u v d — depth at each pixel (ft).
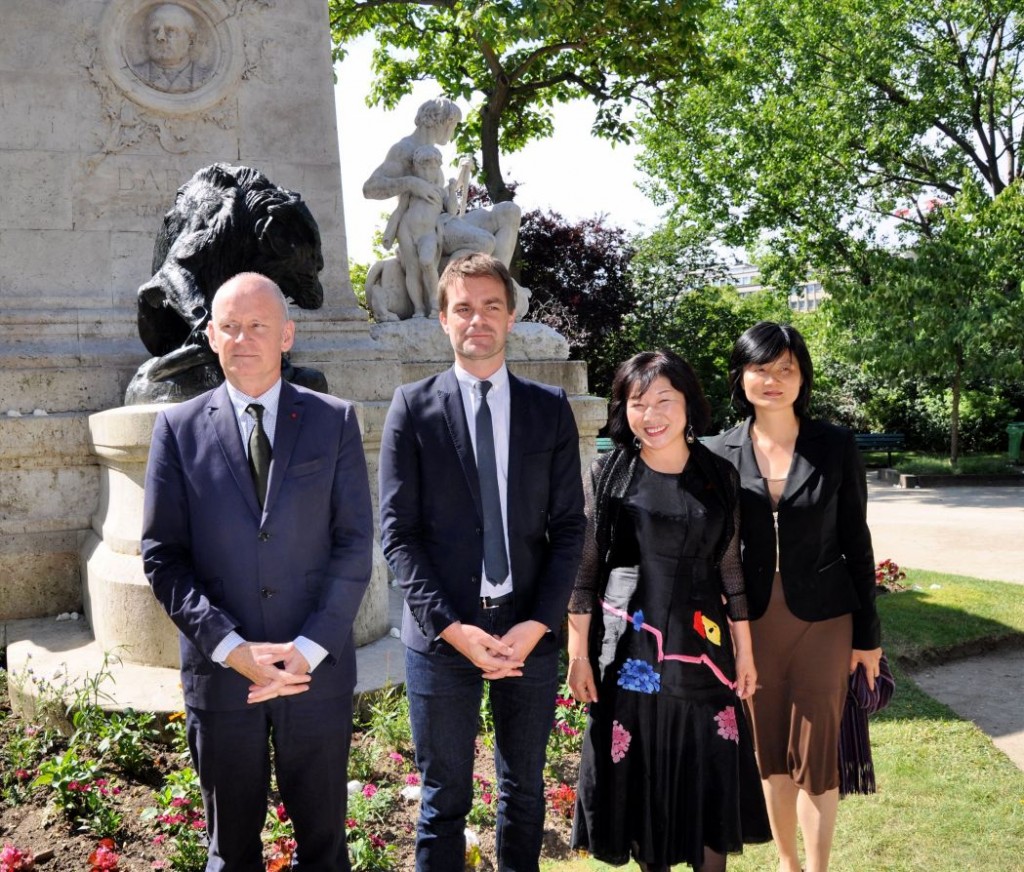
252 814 9.01
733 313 96.63
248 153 24.17
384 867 10.90
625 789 9.62
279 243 15.75
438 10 63.98
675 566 9.70
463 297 9.39
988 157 73.87
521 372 27.07
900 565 31.01
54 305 22.13
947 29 72.18
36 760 13.35
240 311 8.93
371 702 14.70
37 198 22.27
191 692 8.90
